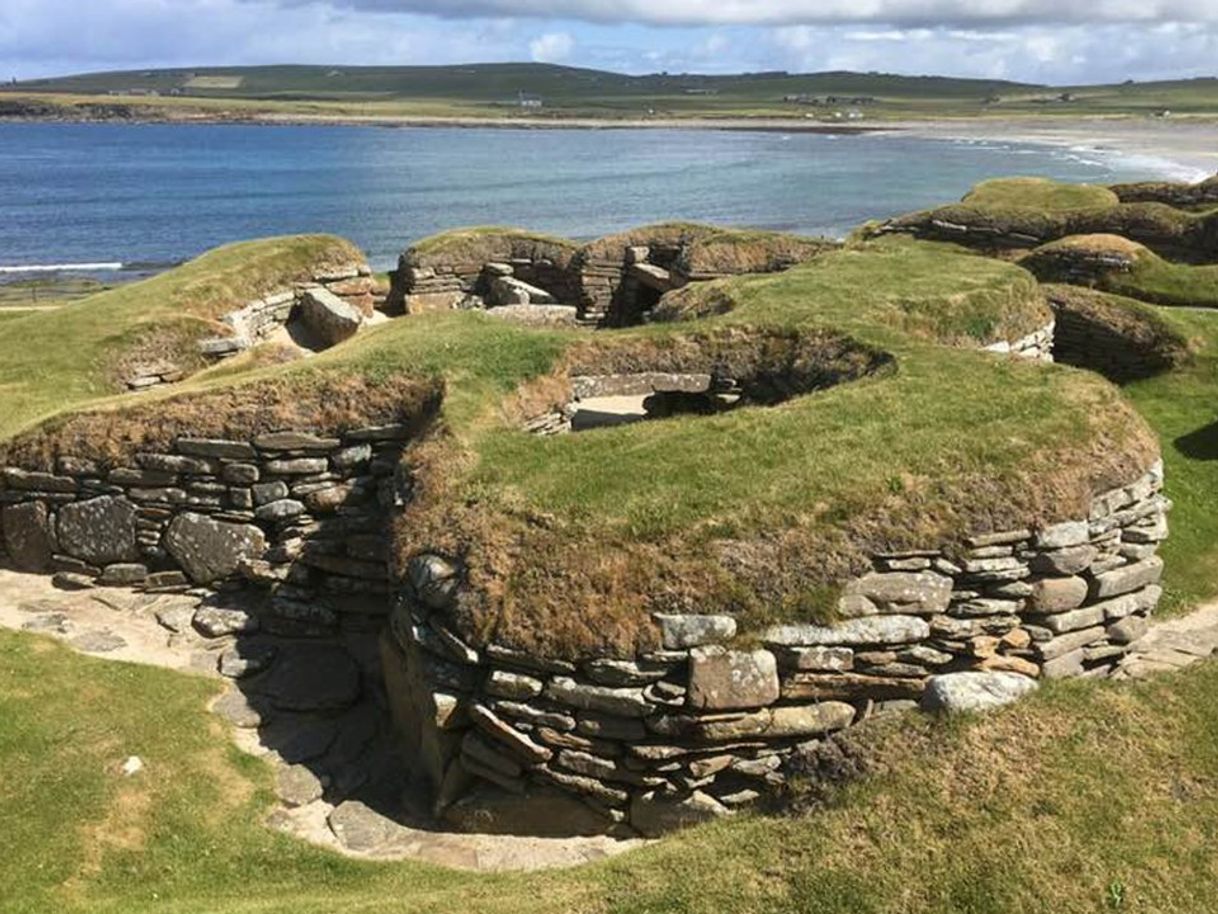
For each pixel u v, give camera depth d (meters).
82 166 125.56
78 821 8.22
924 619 8.83
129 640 11.32
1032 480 9.43
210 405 12.25
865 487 9.23
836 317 15.03
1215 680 7.58
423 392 12.54
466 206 82.44
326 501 12.09
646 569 8.62
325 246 23.98
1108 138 152.00
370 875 7.89
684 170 111.56
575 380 14.00
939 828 6.34
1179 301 22.48
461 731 8.85
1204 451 16.52
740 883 6.20
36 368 16.72
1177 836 6.27
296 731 9.99
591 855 8.30
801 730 8.40
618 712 8.30
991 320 16.23
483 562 9.02
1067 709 7.15
